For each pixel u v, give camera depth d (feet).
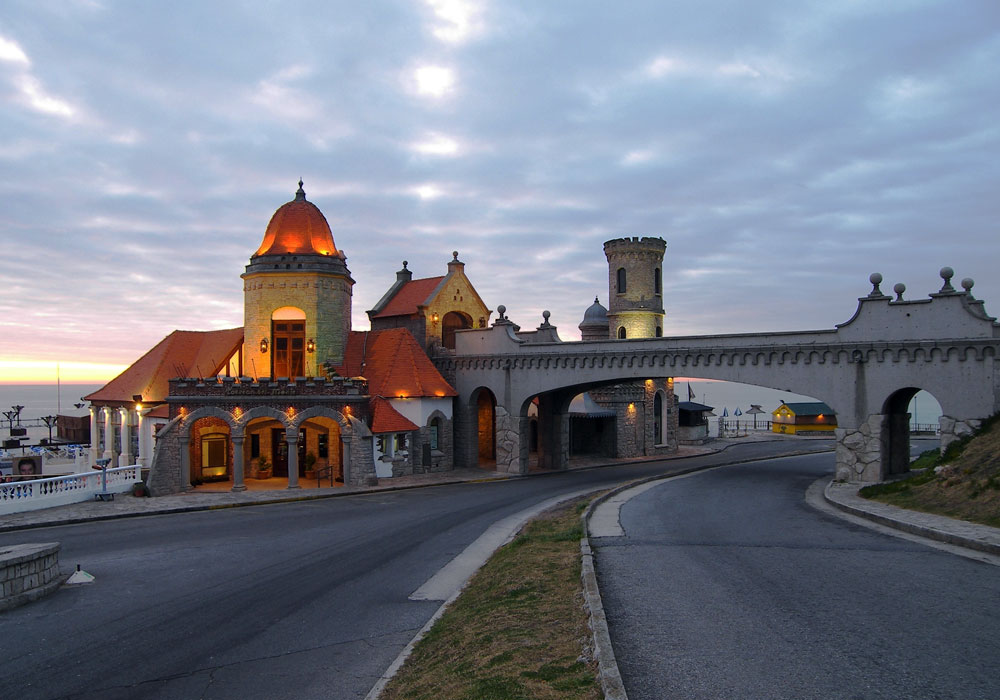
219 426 133.69
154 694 38.22
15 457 146.20
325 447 136.26
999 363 91.97
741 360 115.65
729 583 42.65
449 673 33.88
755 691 26.35
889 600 37.50
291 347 135.13
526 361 142.82
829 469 136.77
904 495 76.07
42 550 57.31
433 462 144.36
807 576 43.57
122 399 143.43
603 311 215.10
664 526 66.18
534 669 30.50
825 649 30.55
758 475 124.67
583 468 158.81
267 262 135.03
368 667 40.60
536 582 46.70
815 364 108.06
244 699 37.14
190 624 49.55
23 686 39.52
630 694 26.40
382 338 153.48
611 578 45.06
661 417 195.31
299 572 63.57
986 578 41.45
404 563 65.77
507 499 107.55
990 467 69.41
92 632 48.08
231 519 92.27
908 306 100.12
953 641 30.99
